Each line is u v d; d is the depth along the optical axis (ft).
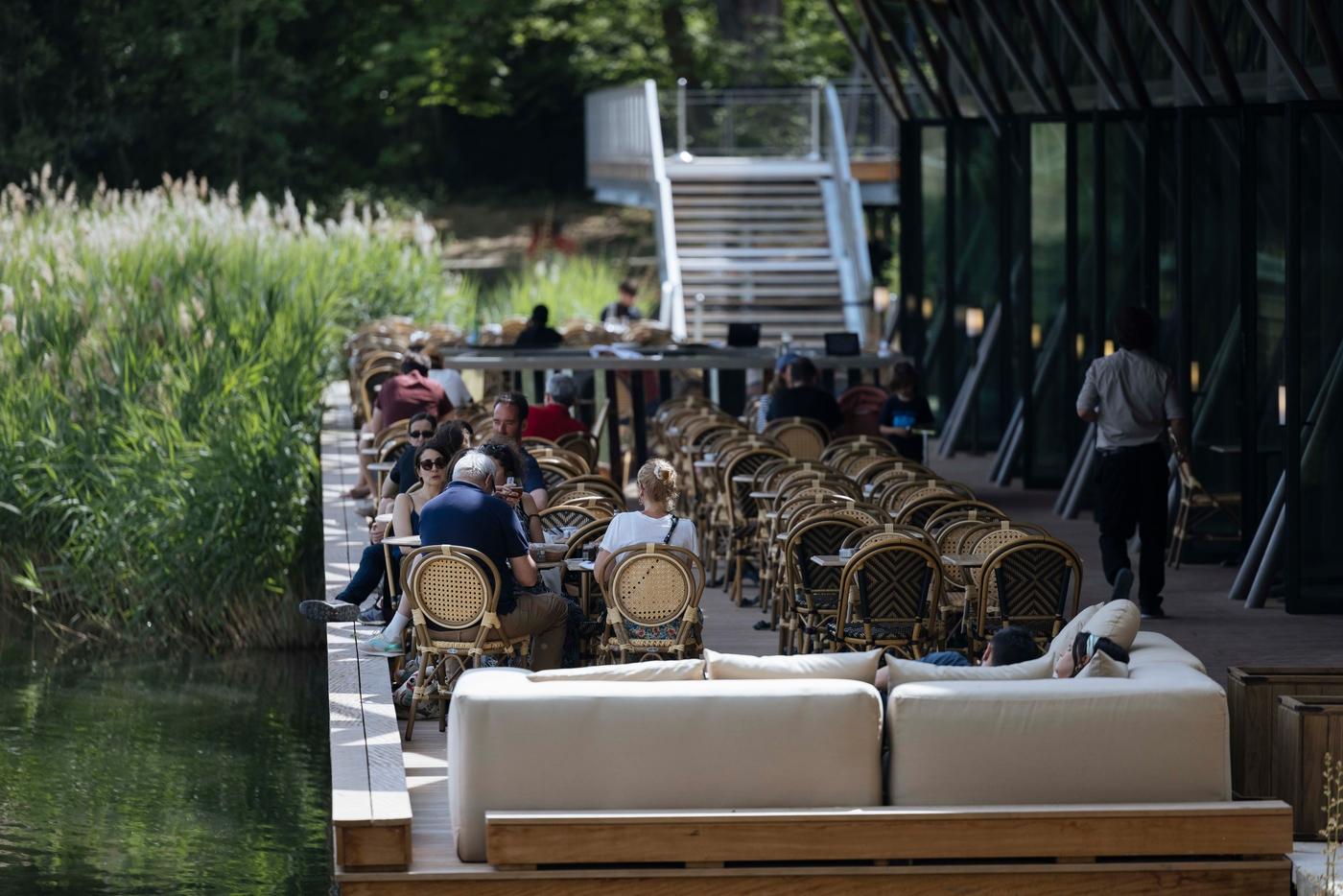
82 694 91.45
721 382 132.87
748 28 301.02
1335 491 81.51
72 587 105.40
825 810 46.68
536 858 45.93
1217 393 97.55
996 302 138.00
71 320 117.08
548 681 48.11
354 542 90.68
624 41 322.55
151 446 104.68
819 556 66.49
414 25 302.86
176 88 267.80
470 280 243.40
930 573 63.46
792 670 48.75
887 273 223.71
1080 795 47.44
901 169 150.51
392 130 327.88
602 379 125.49
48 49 255.50
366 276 177.47
